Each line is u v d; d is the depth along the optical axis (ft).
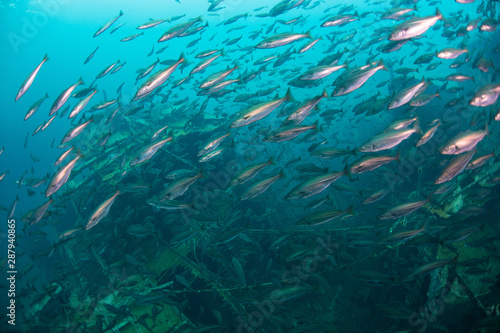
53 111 4.66
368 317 4.71
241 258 5.06
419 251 4.96
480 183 5.26
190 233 4.39
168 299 4.08
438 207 5.51
